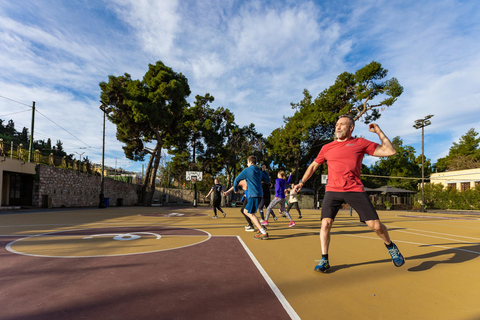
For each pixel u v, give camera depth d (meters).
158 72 27.98
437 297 2.59
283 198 8.35
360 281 3.03
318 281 3.00
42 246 4.69
